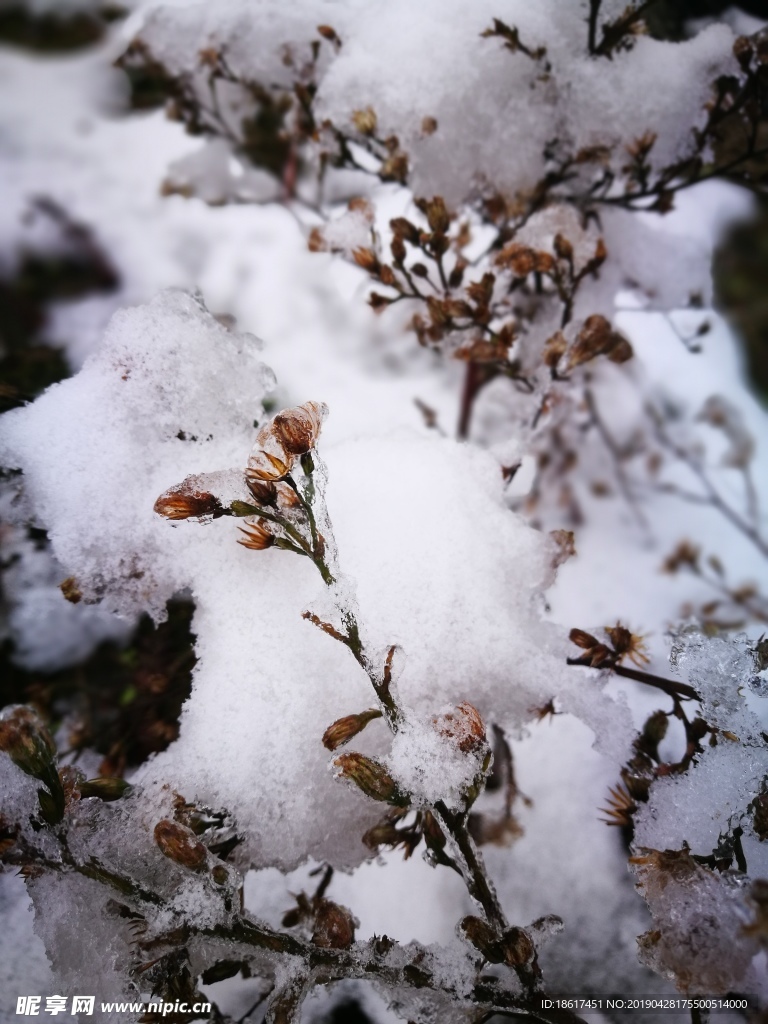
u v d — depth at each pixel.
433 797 0.12
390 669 0.13
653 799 0.15
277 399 0.26
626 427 0.31
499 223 0.22
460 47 0.20
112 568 0.15
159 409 0.15
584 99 0.20
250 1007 0.19
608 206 0.24
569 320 0.20
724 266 0.28
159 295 0.15
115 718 0.24
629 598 0.29
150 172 0.34
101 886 0.13
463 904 0.21
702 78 0.21
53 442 0.15
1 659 0.24
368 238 0.20
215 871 0.13
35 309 0.32
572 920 0.21
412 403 0.30
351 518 0.15
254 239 0.33
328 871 0.19
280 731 0.14
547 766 0.24
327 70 0.22
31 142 0.35
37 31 0.35
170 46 0.27
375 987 0.14
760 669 0.14
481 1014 0.14
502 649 0.15
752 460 0.30
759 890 0.12
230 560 0.15
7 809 0.13
